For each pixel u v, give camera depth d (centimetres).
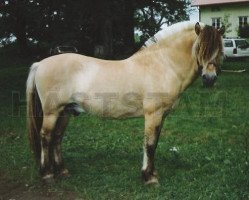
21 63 2978
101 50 2384
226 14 4222
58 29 1650
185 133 920
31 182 643
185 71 598
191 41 592
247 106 1194
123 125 998
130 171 678
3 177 673
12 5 1666
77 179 645
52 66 609
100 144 842
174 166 698
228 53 3048
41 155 632
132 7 2686
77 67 604
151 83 589
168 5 2753
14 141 877
